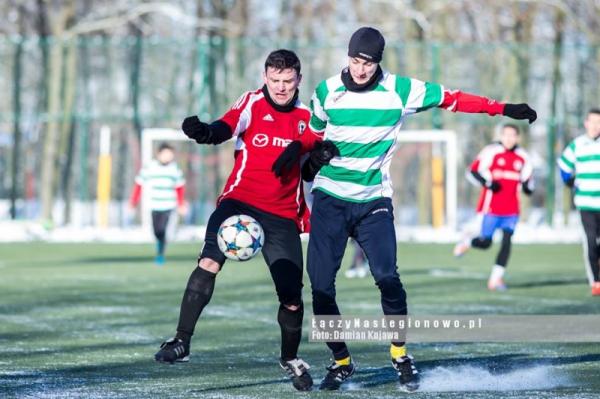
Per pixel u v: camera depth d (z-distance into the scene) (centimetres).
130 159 7894
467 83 7481
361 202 1783
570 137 7544
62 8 8838
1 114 7569
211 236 1719
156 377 1898
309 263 1775
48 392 1727
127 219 8312
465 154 8106
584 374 1923
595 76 7531
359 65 1706
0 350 2241
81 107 7850
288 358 1769
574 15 8788
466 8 9212
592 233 3419
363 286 3834
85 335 2497
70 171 8244
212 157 7669
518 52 7494
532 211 9031
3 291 3575
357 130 1747
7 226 7206
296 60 1719
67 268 4625
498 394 1719
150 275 4262
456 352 2205
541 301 3253
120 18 9062
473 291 3603
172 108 7650
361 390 1769
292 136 1750
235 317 2872
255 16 10156
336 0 9794
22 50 7775
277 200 1759
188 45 7544
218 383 1834
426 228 7356
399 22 9356
